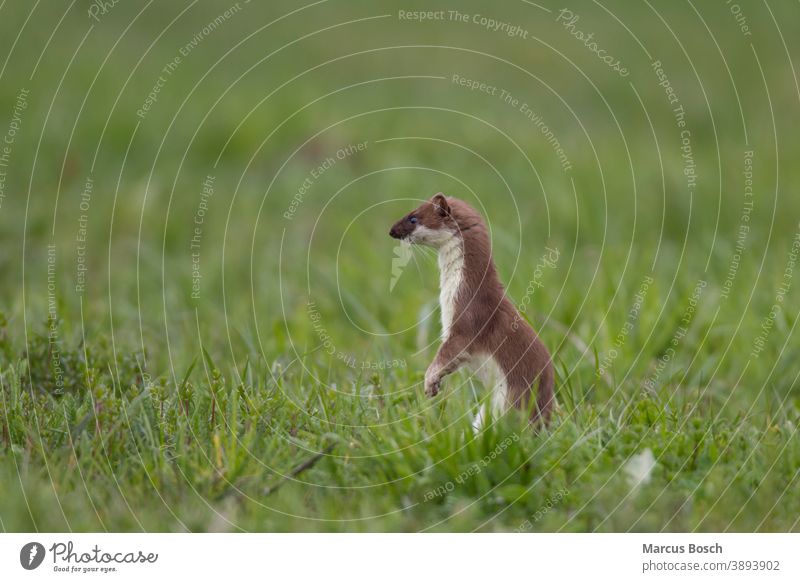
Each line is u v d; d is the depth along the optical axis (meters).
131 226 19.22
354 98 25.91
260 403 9.55
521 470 8.45
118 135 22.47
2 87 23.55
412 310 14.23
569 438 8.87
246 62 27.27
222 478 8.44
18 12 27.55
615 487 8.41
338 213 20.23
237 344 13.06
